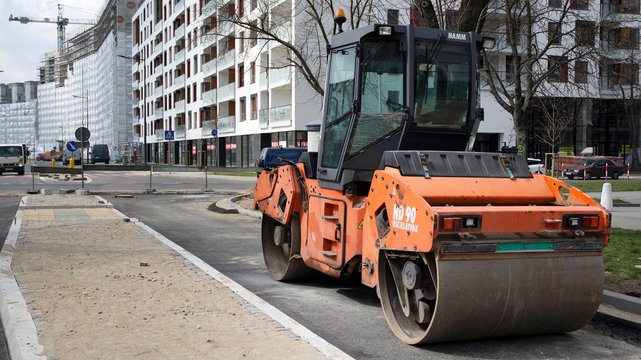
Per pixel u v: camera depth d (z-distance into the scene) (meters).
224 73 58.59
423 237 5.16
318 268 7.54
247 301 6.68
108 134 112.88
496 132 42.28
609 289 7.51
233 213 18.03
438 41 6.82
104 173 46.94
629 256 9.59
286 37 32.72
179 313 6.14
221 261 10.20
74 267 8.51
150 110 90.88
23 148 44.66
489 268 5.23
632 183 33.09
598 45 15.50
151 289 7.20
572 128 47.03
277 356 4.87
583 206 5.66
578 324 5.69
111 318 5.92
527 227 5.34
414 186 5.48
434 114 6.77
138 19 98.31
